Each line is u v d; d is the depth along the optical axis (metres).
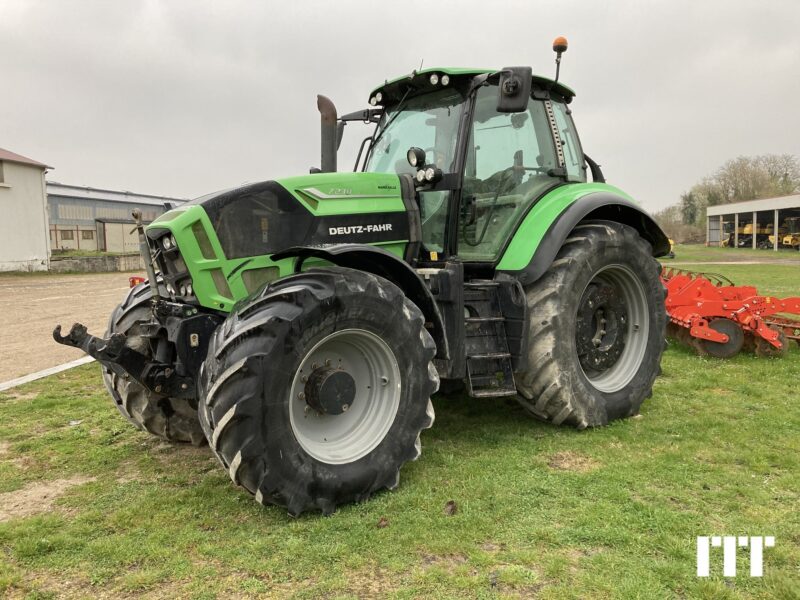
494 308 4.09
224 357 2.85
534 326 4.12
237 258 3.38
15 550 2.73
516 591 2.37
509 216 4.46
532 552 2.64
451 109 4.29
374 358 3.35
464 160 4.12
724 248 50.31
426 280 3.85
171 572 2.53
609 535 2.76
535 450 3.87
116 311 4.14
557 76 4.65
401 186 4.05
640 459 3.67
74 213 48.53
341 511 3.06
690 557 2.58
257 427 2.80
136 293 4.21
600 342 4.65
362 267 3.55
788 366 6.00
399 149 4.57
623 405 4.45
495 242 4.41
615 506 3.05
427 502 3.12
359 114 5.08
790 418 4.37
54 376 6.26
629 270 4.62
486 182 4.37
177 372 3.30
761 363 6.15
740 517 2.93
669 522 2.87
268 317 2.87
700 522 2.88
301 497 2.94
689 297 6.71
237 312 3.02
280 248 3.49
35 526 2.94
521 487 3.29
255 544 2.72
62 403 5.18
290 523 2.93
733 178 67.06
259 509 3.10
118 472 3.67
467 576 2.46
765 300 6.41
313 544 2.72
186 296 3.41
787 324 6.87
